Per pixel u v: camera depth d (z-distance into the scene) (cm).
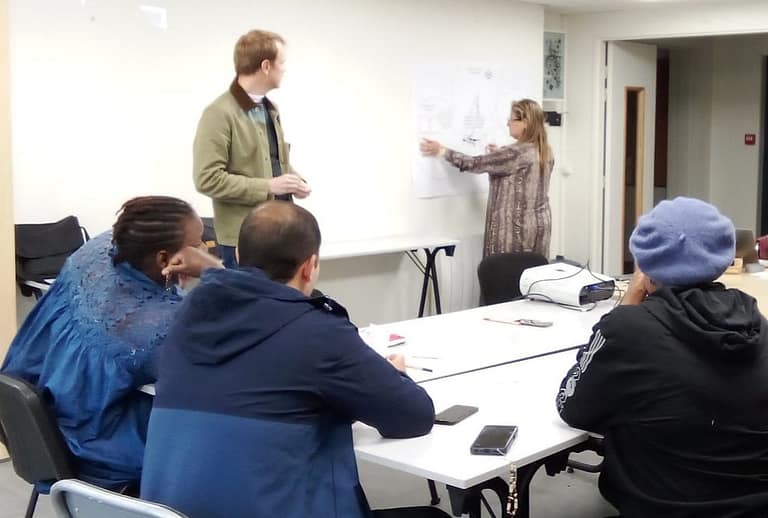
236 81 343
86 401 217
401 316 586
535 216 566
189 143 459
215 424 170
